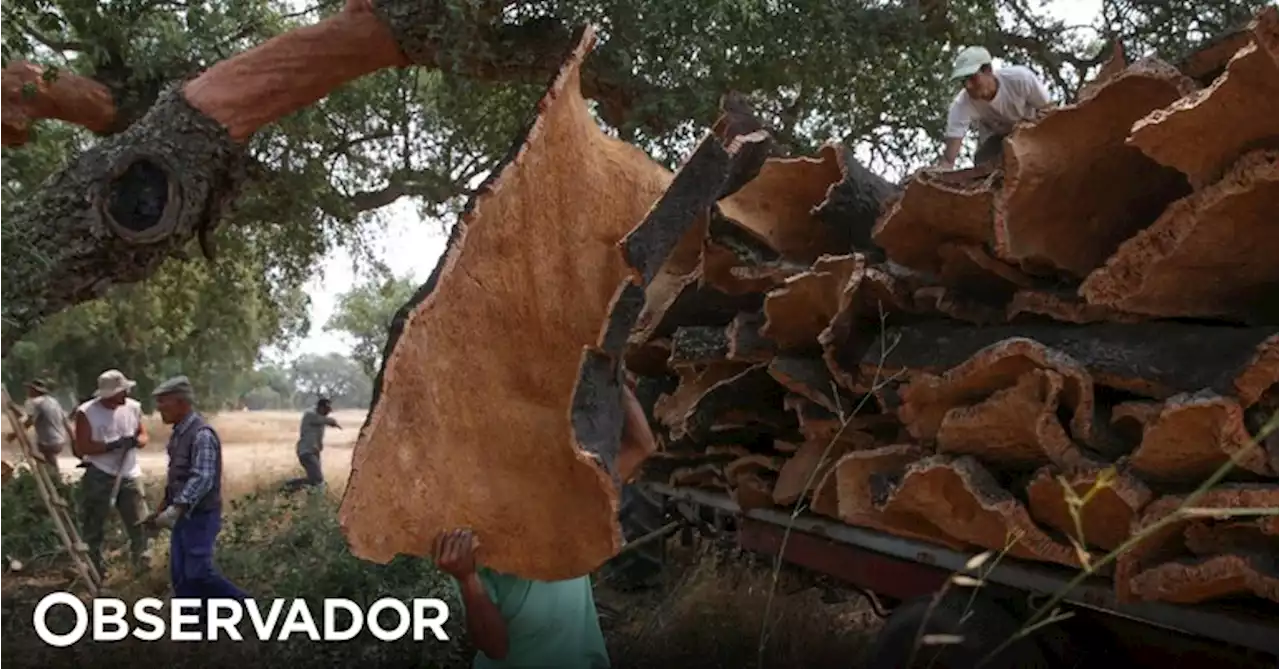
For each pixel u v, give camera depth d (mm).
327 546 7449
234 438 34188
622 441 3111
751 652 5859
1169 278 3145
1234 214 2896
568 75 2795
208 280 15250
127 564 9117
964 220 3740
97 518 9016
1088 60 10984
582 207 2906
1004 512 3502
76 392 31125
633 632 6551
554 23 8812
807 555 5273
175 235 6676
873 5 9930
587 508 2787
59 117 7207
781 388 5301
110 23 7465
